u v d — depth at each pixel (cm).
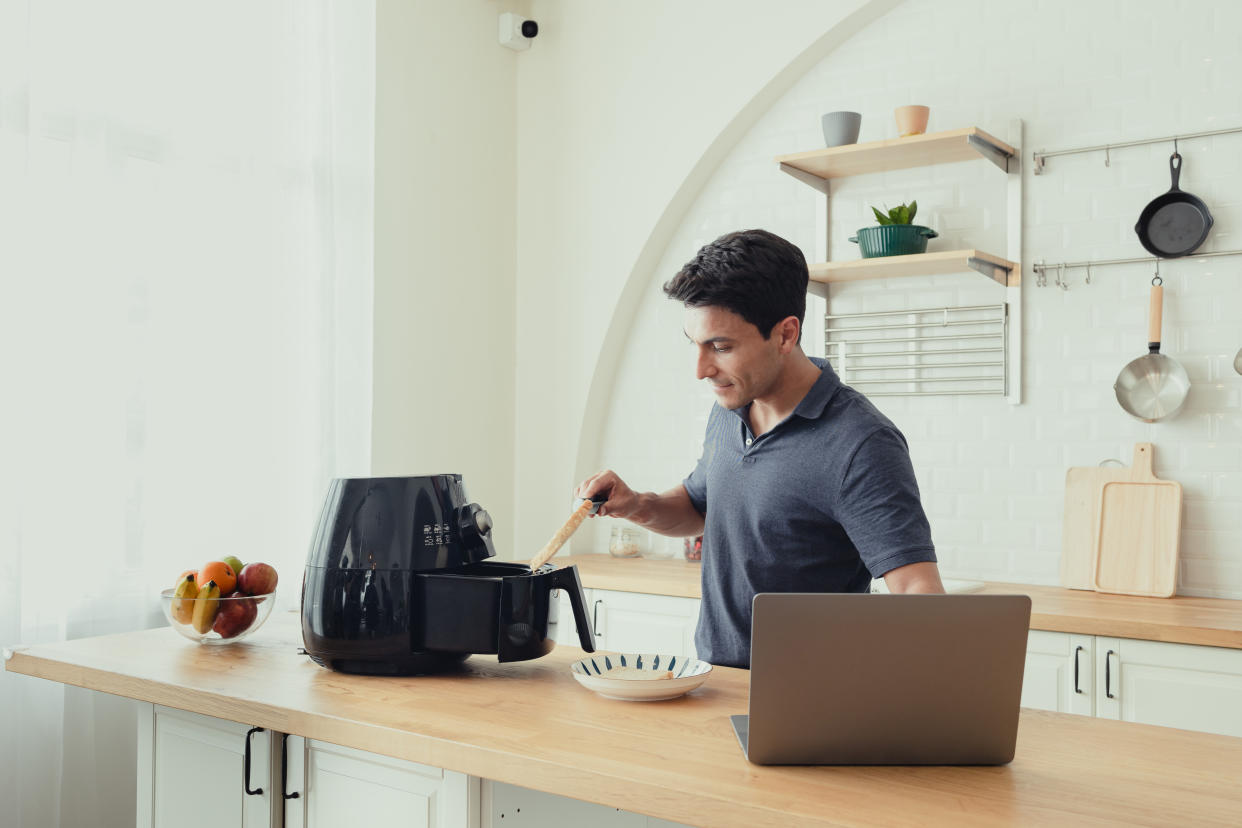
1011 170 336
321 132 341
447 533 183
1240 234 304
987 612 127
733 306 171
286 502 328
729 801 118
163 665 188
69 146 272
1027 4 336
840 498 175
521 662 192
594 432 419
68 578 267
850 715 129
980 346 342
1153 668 263
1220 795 120
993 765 131
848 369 365
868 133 362
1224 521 304
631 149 404
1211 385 307
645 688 158
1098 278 324
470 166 407
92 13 278
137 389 286
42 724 261
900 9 356
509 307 429
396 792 159
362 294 356
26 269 260
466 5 405
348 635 177
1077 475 323
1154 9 317
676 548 402
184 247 301
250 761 177
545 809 157
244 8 319
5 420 255
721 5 384
